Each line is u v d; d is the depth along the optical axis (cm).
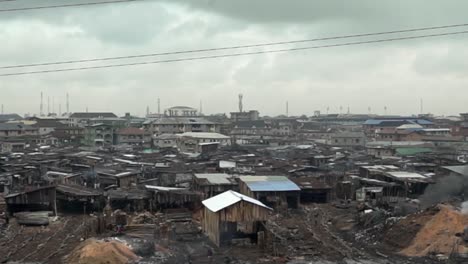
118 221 5541
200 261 4200
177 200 6619
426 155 11550
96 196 6606
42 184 7975
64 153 12519
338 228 5712
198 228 5406
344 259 4353
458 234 4522
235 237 4884
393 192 7244
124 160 11194
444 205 5184
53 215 6259
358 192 7406
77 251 4172
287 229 5572
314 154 12700
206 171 9325
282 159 11569
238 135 19612
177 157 12081
